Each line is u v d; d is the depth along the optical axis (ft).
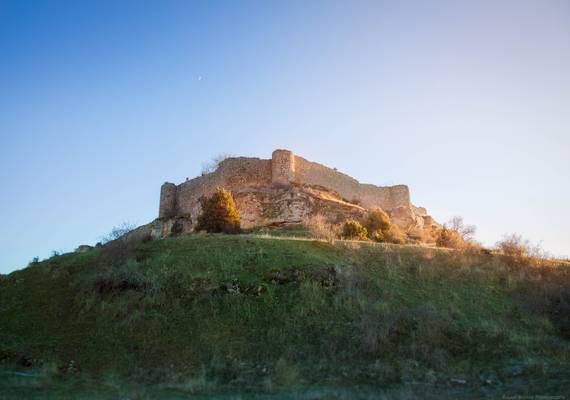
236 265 77.61
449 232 138.10
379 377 55.06
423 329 62.49
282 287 72.74
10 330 64.08
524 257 93.76
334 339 62.39
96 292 71.00
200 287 71.61
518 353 58.95
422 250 92.43
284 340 62.69
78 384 52.21
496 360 57.67
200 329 64.18
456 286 77.66
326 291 71.97
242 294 70.54
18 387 49.47
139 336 62.80
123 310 66.90
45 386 50.55
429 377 54.24
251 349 61.11
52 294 72.64
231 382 54.29
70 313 67.77
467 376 54.34
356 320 65.82
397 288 74.95
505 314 70.13
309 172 178.81
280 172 171.63
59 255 89.45
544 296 75.10
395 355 59.16
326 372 56.54
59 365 56.70
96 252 87.35
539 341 62.23
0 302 71.26
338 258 83.87
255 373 56.24
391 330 62.90
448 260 87.56
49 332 63.72
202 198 171.42
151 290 70.64
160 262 79.25
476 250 98.43
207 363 58.39
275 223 145.28
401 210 180.14
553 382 51.01
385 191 190.39
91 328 64.28
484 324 65.67
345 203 165.58
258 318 66.69
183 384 53.11
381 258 85.56
